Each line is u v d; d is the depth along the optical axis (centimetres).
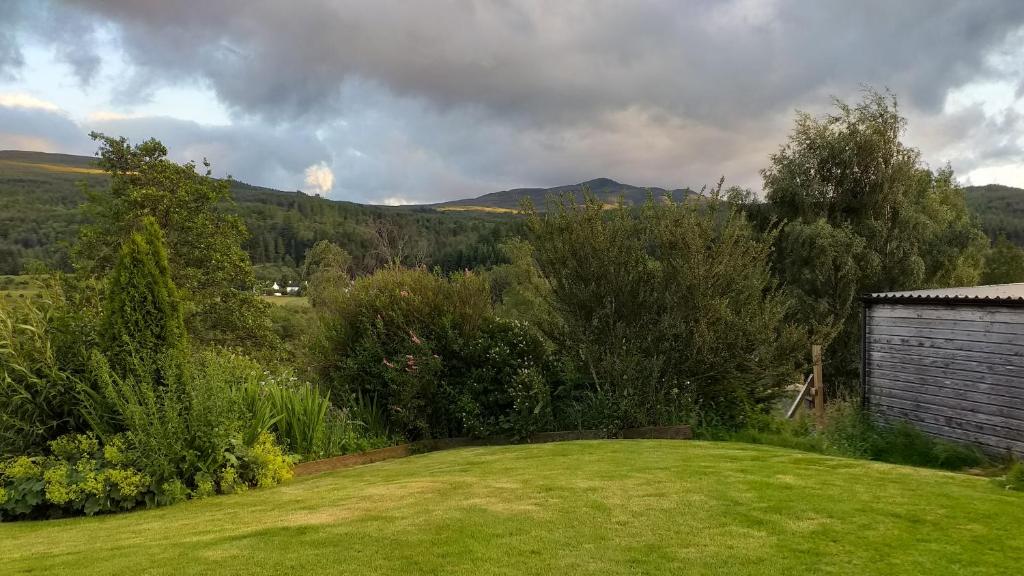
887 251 2169
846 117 2319
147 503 612
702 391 1007
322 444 901
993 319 785
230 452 706
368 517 500
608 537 427
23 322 700
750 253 1038
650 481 595
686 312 981
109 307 691
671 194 1055
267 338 2175
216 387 696
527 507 510
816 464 673
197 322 2020
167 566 397
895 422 886
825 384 2078
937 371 858
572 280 1025
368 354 1065
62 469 600
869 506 494
